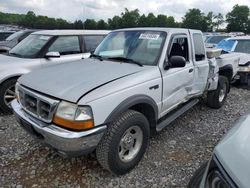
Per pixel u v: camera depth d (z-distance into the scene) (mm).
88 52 6391
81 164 3398
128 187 2982
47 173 3213
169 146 3969
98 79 2977
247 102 6617
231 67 6223
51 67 3684
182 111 4348
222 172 1481
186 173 3277
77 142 2592
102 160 2934
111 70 3328
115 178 3137
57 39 5926
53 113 2711
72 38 6203
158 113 3621
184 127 4742
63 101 2668
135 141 3266
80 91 2695
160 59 3607
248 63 7961
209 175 1608
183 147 3953
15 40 11078
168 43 3793
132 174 3225
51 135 2678
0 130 4414
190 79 4340
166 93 3691
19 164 3389
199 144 4070
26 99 3084
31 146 3840
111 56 4078
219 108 5938
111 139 2844
